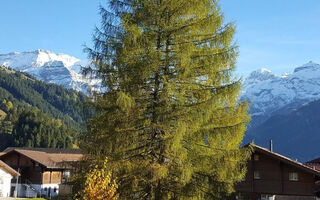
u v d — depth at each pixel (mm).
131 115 16016
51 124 148000
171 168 15859
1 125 163125
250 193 37969
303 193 35969
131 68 16031
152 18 16469
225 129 16047
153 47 16109
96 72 16609
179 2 16156
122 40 16266
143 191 16359
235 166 16938
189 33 16781
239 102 17203
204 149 16672
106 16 16719
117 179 15820
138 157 16281
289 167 36938
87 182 14148
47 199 52281
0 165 53031
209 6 16969
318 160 57000
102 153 16266
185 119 15531
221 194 17328
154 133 16312
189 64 15914
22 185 62781
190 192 16297
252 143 17500
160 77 16359
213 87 16438
